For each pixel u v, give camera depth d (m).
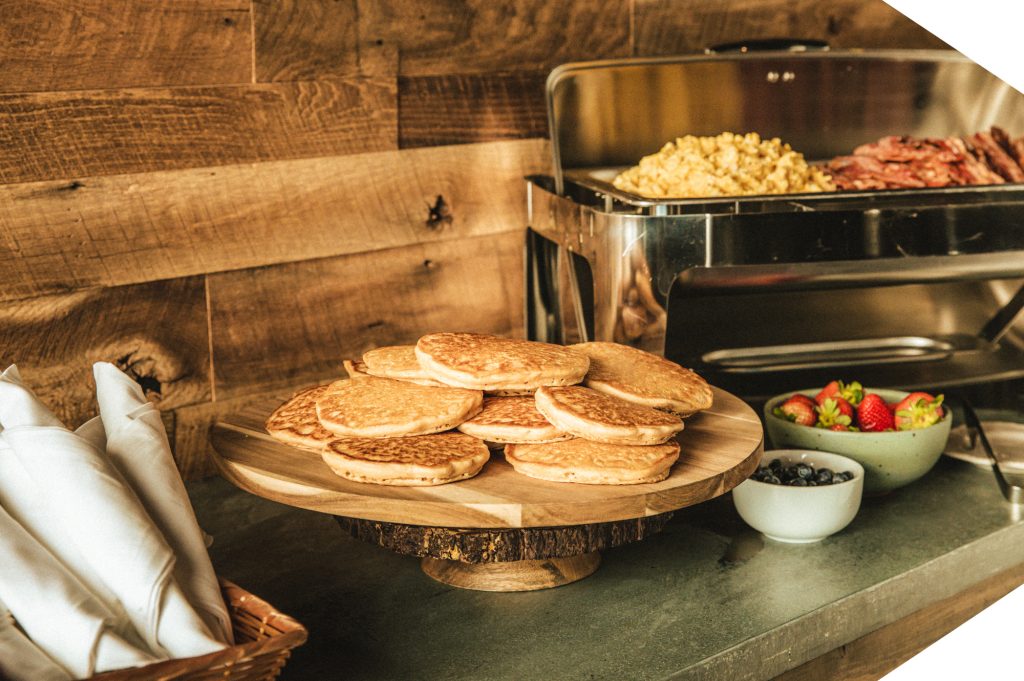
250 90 1.58
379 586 1.27
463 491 1.04
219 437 1.19
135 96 1.47
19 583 0.83
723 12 2.13
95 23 1.41
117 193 1.48
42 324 1.44
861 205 1.56
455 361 1.19
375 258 1.76
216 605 0.92
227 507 1.52
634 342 1.55
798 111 2.05
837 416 1.51
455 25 1.78
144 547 0.88
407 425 1.09
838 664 1.26
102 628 0.83
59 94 1.41
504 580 1.25
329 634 1.15
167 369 1.57
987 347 1.95
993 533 1.42
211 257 1.58
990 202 1.61
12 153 1.38
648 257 1.51
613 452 1.08
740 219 1.51
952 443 1.73
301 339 1.70
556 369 1.18
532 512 1.01
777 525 1.36
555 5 1.89
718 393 1.37
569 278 1.75
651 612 1.20
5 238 1.39
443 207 1.83
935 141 2.04
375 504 1.02
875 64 2.07
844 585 1.27
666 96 1.95
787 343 1.92
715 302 1.83
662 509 1.05
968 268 1.64
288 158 1.64
